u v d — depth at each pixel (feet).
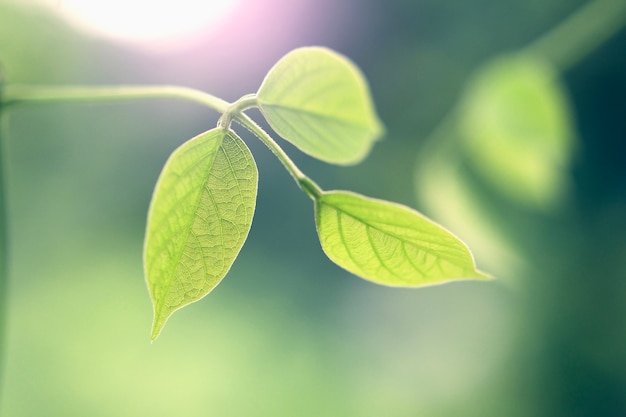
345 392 8.40
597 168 9.53
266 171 11.96
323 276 11.14
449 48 10.99
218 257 1.35
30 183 8.86
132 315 8.90
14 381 7.27
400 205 1.32
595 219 9.08
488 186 3.43
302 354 9.07
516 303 8.45
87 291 9.18
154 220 1.31
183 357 8.34
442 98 11.01
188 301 1.34
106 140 9.75
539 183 3.42
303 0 10.31
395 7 11.22
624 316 8.17
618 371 8.05
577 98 9.70
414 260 1.36
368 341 9.41
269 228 11.76
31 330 8.16
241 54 9.91
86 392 7.48
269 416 7.85
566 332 8.25
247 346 8.96
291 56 1.43
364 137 1.57
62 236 9.46
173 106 10.09
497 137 3.36
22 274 8.90
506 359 8.57
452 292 9.26
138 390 7.66
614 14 3.36
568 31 3.42
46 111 7.30
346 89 1.50
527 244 3.43
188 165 1.33
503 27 10.46
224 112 1.38
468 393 8.41
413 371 8.76
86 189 9.68
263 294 10.72
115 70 4.30
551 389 8.21
